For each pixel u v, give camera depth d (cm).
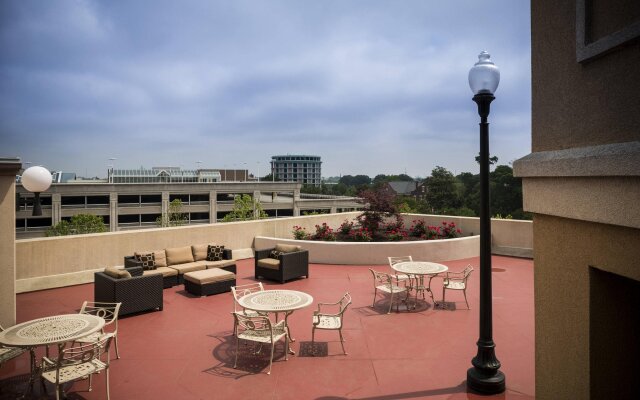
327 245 1441
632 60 226
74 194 8300
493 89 547
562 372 287
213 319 867
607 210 235
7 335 538
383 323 836
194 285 1048
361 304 973
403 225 1855
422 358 670
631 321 272
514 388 571
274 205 10000
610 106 243
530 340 746
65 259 1155
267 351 699
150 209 8881
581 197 258
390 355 681
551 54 301
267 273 1202
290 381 594
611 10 242
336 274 1293
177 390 570
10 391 571
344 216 1981
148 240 1312
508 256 1570
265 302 696
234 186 9588
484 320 572
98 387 579
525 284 1162
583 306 265
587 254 261
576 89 274
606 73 246
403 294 1059
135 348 715
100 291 906
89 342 613
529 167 309
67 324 580
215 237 1483
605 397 263
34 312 925
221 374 617
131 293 880
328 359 666
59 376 502
